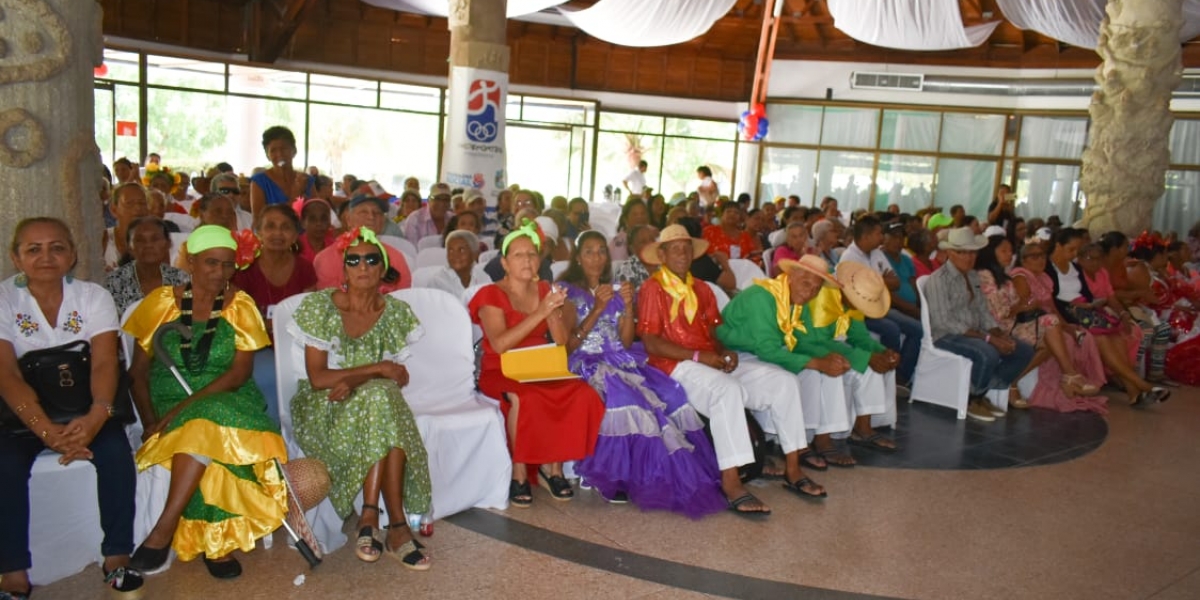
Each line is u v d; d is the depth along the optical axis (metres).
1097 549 3.77
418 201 8.74
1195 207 13.88
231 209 4.77
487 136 8.73
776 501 4.12
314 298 3.38
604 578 3.23
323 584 3.06
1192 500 4.46
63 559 2.95
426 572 3.19
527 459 3.75
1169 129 8.49
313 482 3.14
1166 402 6.66
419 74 15.23
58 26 3.21
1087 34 11.85
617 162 16.89
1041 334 6.13
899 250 6.60
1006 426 5.70
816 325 4.69
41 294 2.91
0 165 3.18
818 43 16.33
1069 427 5.76
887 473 4.62
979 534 3.86
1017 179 15.38
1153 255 7.84
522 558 3.35
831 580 3.33
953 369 5.82
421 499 3.36
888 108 16.09
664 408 4.05
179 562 3.14
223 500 2.97
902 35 13.36
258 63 13.70
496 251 5.88
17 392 2.75
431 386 3.84
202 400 2.98
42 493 2.86
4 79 3.13
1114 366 6.57
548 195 16.59
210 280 3.12
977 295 6.07
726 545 3.59
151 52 12.71
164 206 6.15
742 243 7.82
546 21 15.48
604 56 16.50
